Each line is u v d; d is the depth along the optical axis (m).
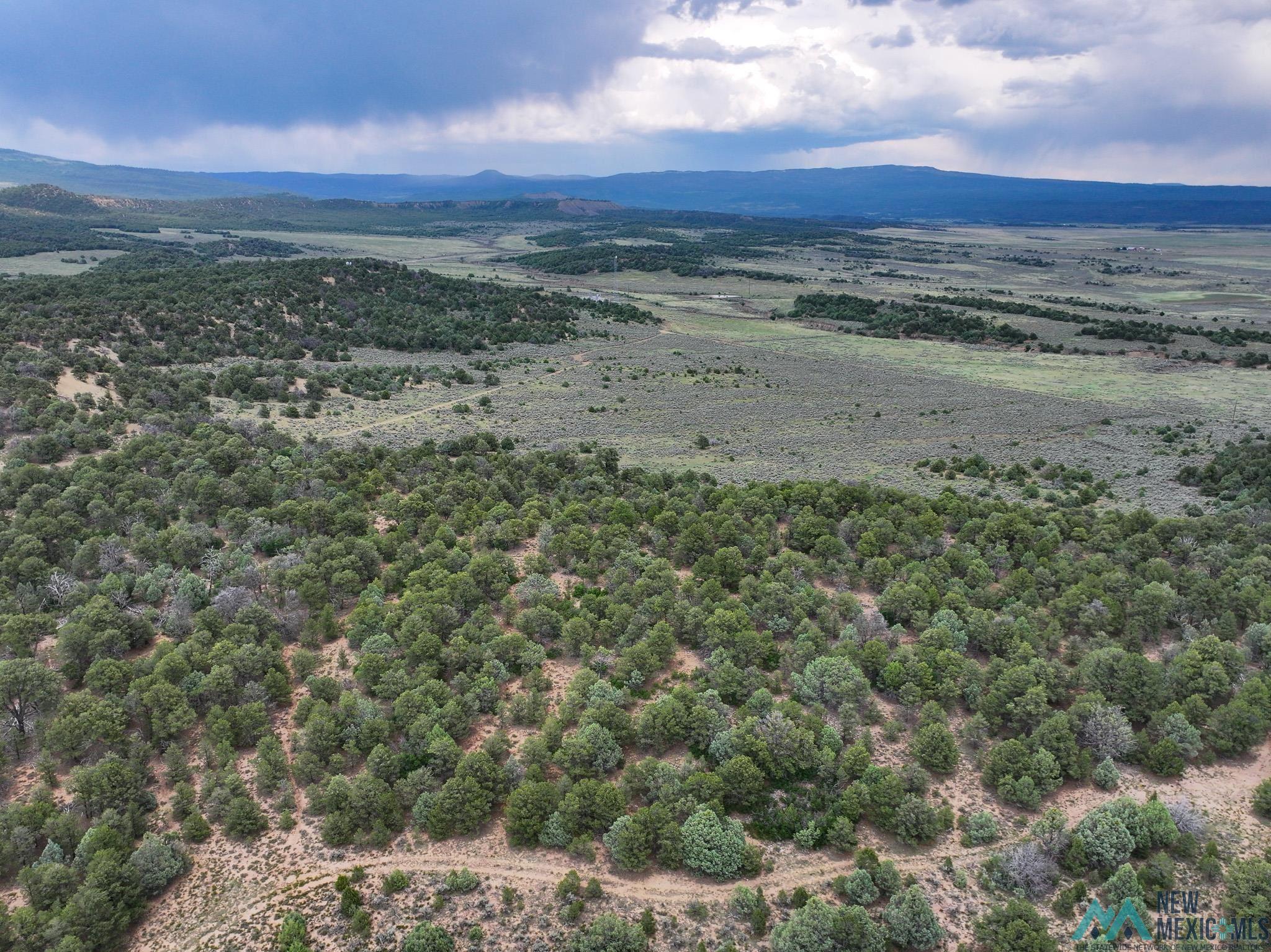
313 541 64.12
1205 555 66.31
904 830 38.97
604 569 65.00
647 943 33.47
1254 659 52.31
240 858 37.69
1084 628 56.72
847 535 71.56
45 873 33.72
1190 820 39.44
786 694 49.78
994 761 43.09
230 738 43.69
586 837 38.06
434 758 41.69
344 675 50.91
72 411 93.25
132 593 56.94
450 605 55.47
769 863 37.91
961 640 53.62
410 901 35.47
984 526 71.69
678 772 42.19
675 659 53.69
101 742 42.91
